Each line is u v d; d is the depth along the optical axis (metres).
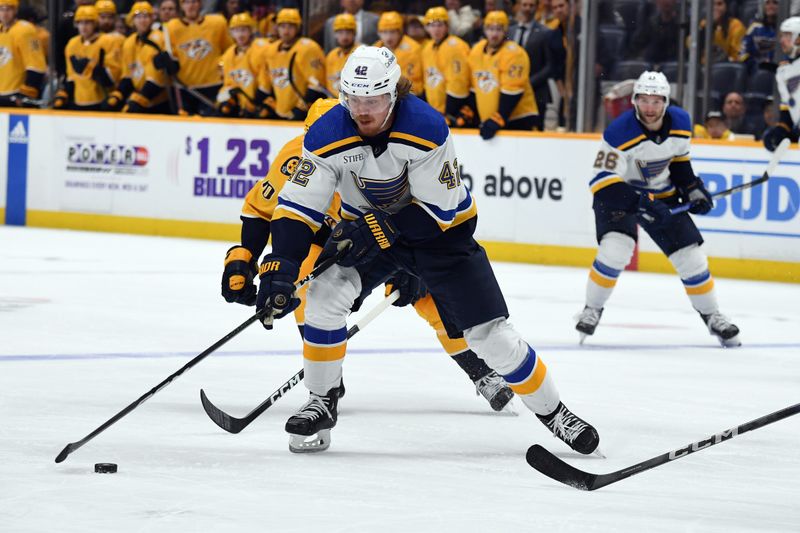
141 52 41.72
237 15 39.91
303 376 13.23
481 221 36.16
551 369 18.83
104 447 12.64
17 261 32.06
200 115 41.66
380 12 38.22
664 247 22.00
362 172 12.26
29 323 21.75
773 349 21.52
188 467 11.87
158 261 33.09
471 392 16.59
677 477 12.02
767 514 10.59
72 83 42.81
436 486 11.38
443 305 12.95
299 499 10.73
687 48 33.88
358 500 10.74
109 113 41.69
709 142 33.06
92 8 42.38
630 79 34.56
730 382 17.98
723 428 14.60
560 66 35.53
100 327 21.56
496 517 10.27
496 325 12.88
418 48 36.75
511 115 36.03
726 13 33.56
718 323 21.69
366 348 20.20
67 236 39.81
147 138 41.12
